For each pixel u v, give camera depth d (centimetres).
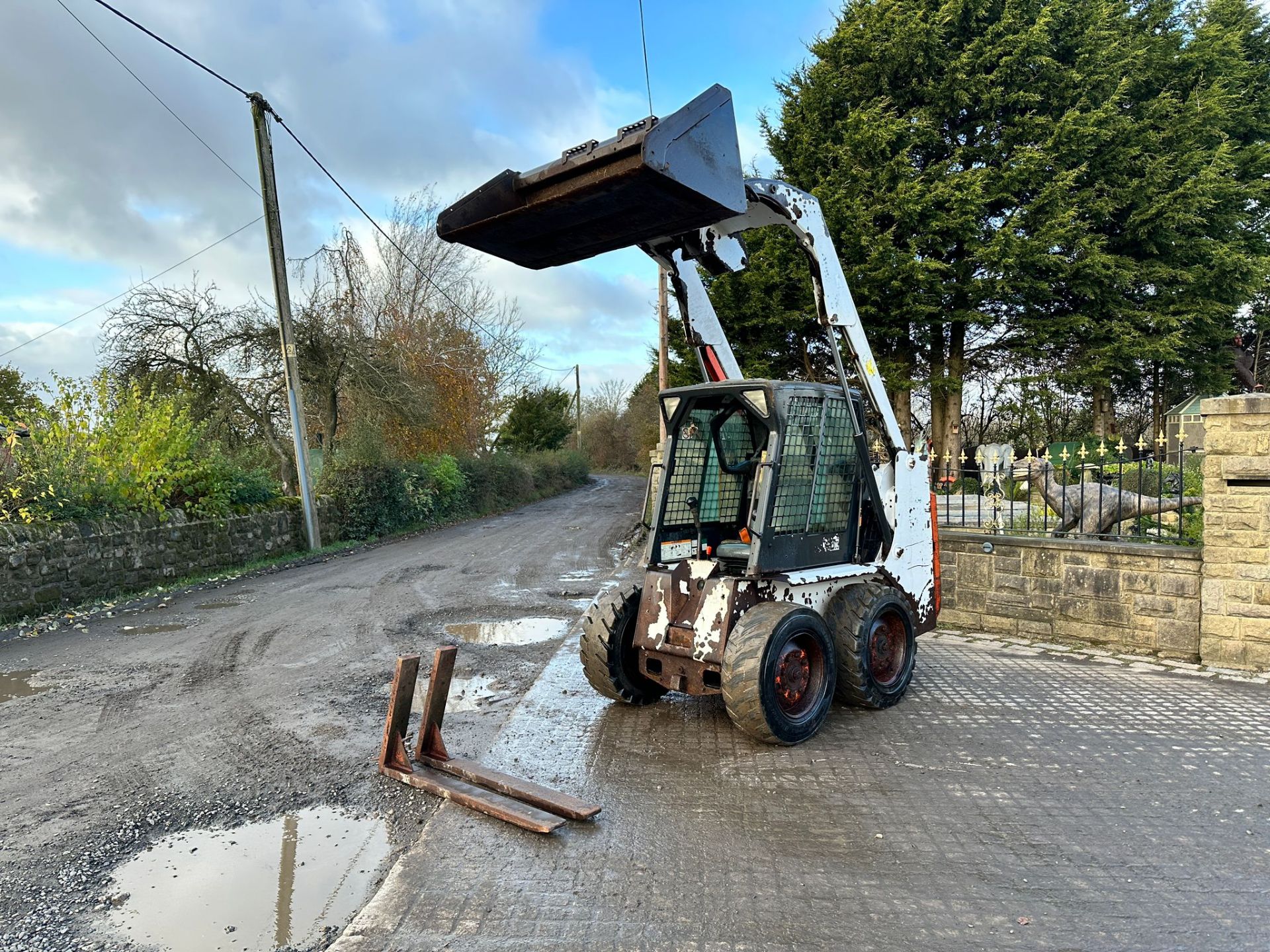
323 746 474
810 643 466
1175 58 2006
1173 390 2245
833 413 511
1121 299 1864
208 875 329
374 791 408
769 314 1861
